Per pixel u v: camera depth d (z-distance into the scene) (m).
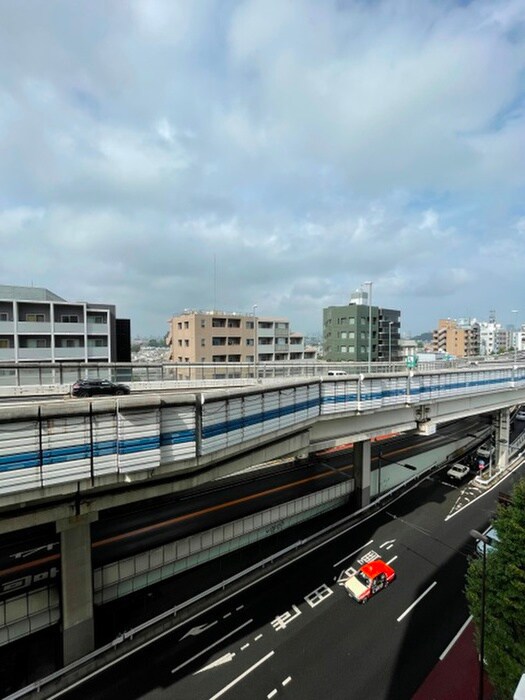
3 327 41.06
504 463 33.62
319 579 18.34
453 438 40.53
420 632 15.15
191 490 23.06
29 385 19.56
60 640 13.36
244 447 13.64
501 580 12.26
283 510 19.94
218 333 59.97
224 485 24.12
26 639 13.91
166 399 10.52
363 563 19.64
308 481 25.42
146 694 12.58
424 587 17.84
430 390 23.56
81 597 13.23
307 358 75.44
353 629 15.27
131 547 16.44
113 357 48.12
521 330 146.50
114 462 9.79
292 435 17.55
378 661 13.84
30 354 41.78
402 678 13.19
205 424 11.50
